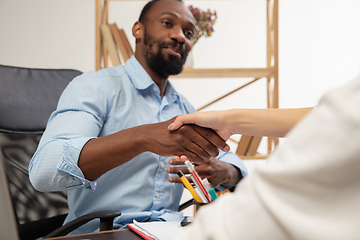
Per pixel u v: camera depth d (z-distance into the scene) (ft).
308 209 0.62
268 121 2.36
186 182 2.34
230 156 3.76
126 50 5.52
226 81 9.50
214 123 2.50
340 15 9.81
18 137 3.76
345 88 0.62
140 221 2.99
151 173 3.14
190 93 9.50
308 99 9.80
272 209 0.65
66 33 9.34
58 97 4.14
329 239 0.59
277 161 0.67
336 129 0.59
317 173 0.60
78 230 3.03
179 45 3.40
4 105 3.75
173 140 2.54
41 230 3.67
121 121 3.17
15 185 3.57
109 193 3.00
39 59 9.28
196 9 5.78
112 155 2.49
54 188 2.68
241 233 0.70
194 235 0.81
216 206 0.81
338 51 9.82
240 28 9.43
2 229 0.84
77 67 9.34
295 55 9.84
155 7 3.44
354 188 0.59
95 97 3.03
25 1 9.25
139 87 3.31
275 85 5.77
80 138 2.63
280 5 9.84
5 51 9.21
